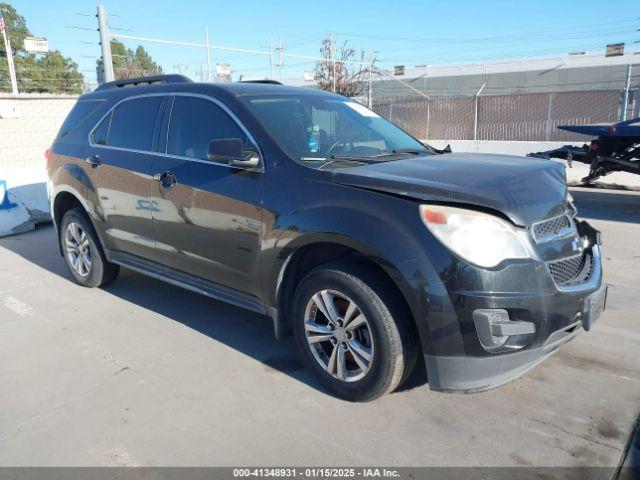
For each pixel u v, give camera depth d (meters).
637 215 8.66
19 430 3.00
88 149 4.94
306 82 35.12
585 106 18.05
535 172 3.22
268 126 3.62
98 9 13.90
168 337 4.17
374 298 2.90
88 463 2.71
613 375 3.47
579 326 3.03
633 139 9.03
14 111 13.72
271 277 3.40
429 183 2.87
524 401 3.20
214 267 3.81
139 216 4.34
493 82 33.81
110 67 14.38
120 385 3.45
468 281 2.64
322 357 3.31
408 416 3.06
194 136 3.99
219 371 3.62
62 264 6.34
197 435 2.92
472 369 2.74
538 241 2.80
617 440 2.82
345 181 3.06
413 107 21.66
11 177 8.20
